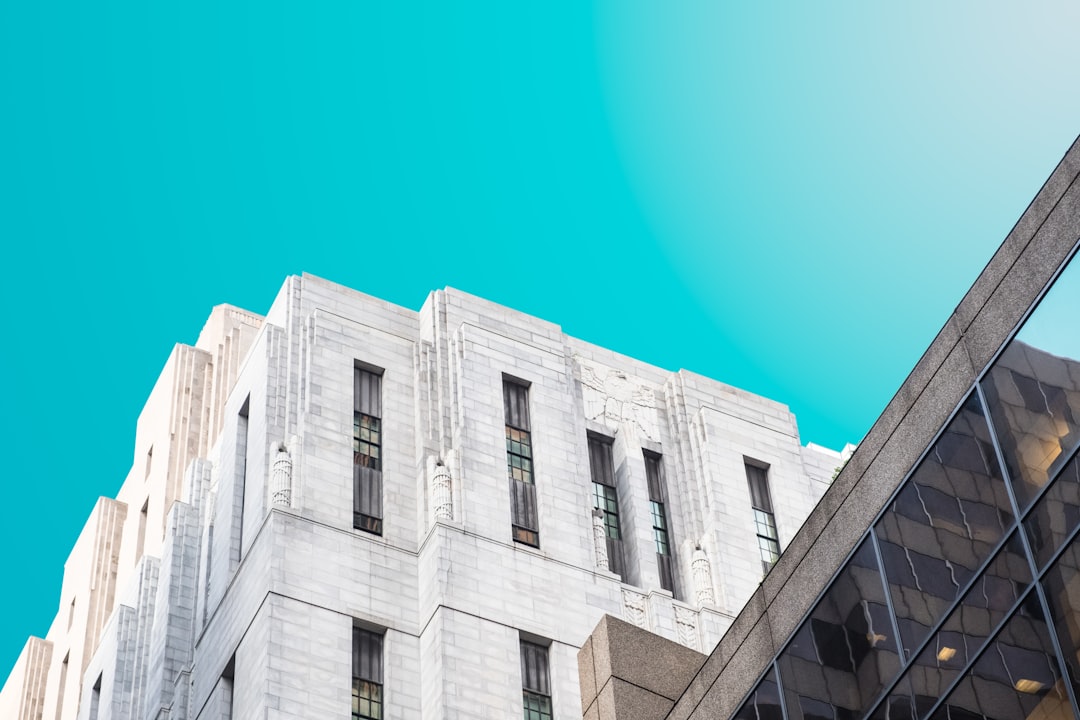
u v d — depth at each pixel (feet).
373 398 249.55
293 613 218.79
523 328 265.54
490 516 237.04
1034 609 107.65
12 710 331.16
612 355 276.21
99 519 324.80
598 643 163.02
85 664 303.89
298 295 256.52
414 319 262.67
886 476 123.24
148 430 323.37
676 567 253.24
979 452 114.73
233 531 239.30
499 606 227.61
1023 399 111.65
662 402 274.77
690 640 239.71
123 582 304.91
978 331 117.08
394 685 219.41
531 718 219.61
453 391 250.98
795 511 269.23
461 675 218.18
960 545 114.62
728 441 272.10
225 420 257.96
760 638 133.59
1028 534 109.19
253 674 215.31
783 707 128.88
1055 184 112.06
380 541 232.12
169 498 294.66
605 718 157.07
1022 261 114.01
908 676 116.88
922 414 120.98
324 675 215.10
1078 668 103.60
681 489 263.08
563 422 255.91
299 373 246.06
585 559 240.32
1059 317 109.81
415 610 228.02
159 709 238.48
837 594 125.59
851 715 121.29
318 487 233.14
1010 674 108.58
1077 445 106.42
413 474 242.78
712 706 137.90
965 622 112.98
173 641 246.06
